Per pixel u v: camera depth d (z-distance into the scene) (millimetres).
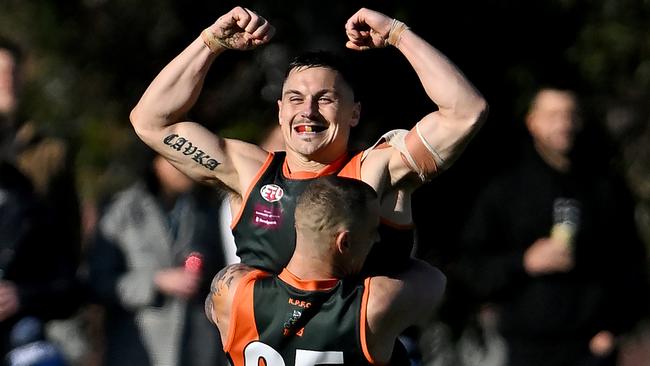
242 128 32938
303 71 17109
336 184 16516
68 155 24344
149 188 25406
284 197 17062
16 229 23062
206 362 24750
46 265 23531
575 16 32531
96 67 34344
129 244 24969
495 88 32219
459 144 16781
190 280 24484
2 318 22953
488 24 31875
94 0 33969
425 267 17312
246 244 17266
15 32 34625
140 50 34031
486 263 26094
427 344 32906
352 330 16406
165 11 33312
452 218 32594
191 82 17516
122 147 34438
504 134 32281
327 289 16531
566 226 25734
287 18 32219
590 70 32719
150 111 17562
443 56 16891
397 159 17000
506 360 26156
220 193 25156
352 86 17297
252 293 16719
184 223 25031
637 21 32969
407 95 31844
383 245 17078
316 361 16469
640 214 33719
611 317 26109
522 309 25812
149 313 24797
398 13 31406
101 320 26953
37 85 34625
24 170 23797
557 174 26109
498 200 26156
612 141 29406
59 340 30828
